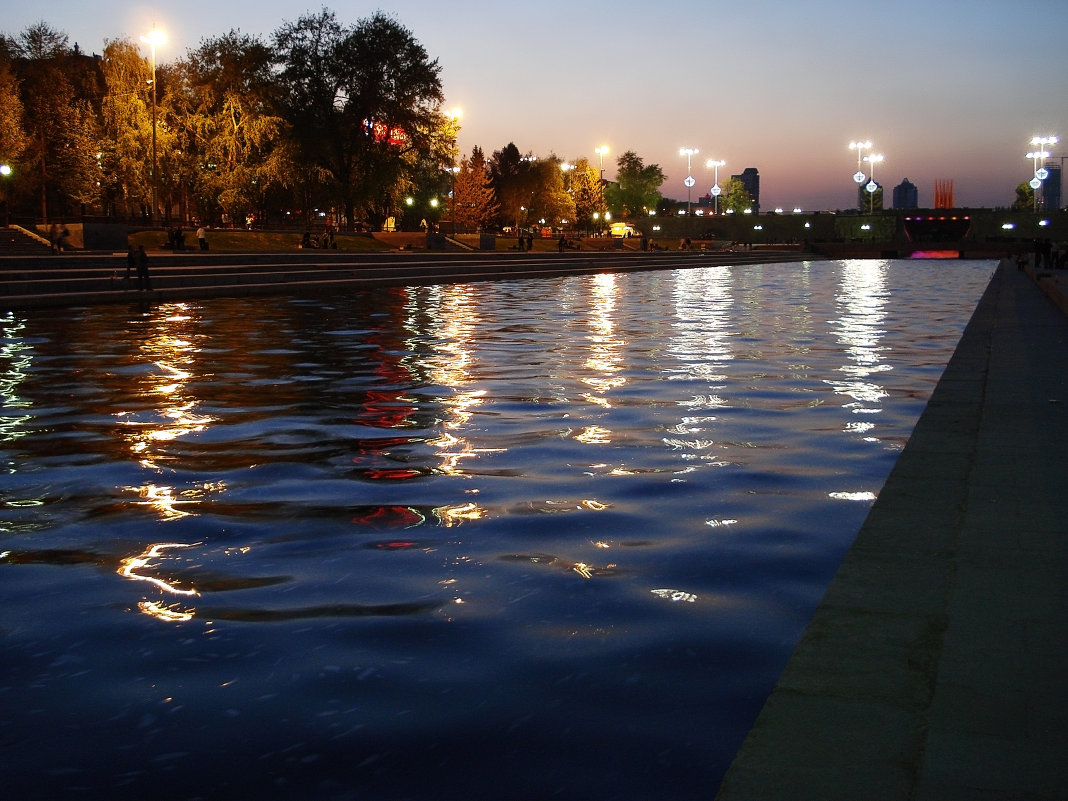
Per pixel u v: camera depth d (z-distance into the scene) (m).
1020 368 13.88
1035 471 7.37
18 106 57.66
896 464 7.77
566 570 5.68
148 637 4.66
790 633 4.67
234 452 9.17
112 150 58.53
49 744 3.62
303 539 6.36
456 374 14.85
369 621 4.86
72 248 47.94
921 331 22.22
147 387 13.51
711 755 3.48
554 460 8.78
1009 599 4.59
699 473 8.25
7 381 14.13
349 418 11.02
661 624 4.80
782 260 112.50
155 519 6.85
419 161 71.25
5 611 5.03
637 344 19.42
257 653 4.46
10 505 7.25
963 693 3.57
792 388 13.26
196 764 3.46
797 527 6.58
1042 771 2.99
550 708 3.87
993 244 125.00
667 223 152.62
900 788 2.91
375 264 52.00
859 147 146.12
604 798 3.21
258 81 64.00
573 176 137.12
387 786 3.30
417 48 67.62
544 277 59.03
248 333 21.80
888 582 4.89
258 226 70.88
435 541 6.29
